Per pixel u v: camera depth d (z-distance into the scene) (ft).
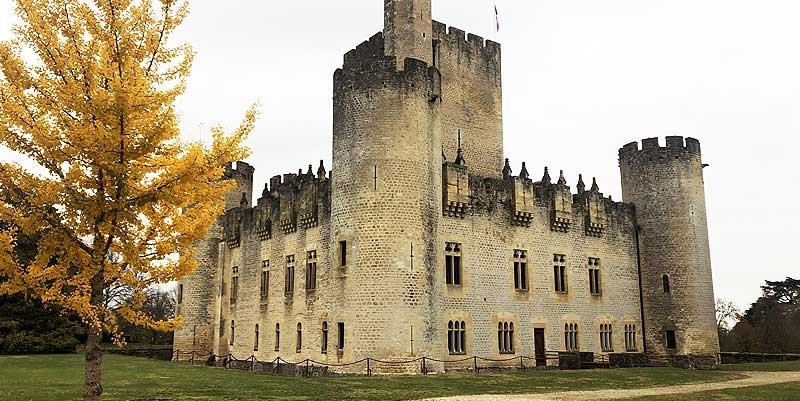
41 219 49.83
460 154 138.82
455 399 78.33
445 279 129.90
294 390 85.97
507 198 144.56
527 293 143.64
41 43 50.26
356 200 118.73
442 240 130.31
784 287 284.61
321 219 141.90
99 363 52.70
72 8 51.78
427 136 122.83
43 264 51.83
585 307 154.51
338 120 125.70
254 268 171.53
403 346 111.75
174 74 55.36
